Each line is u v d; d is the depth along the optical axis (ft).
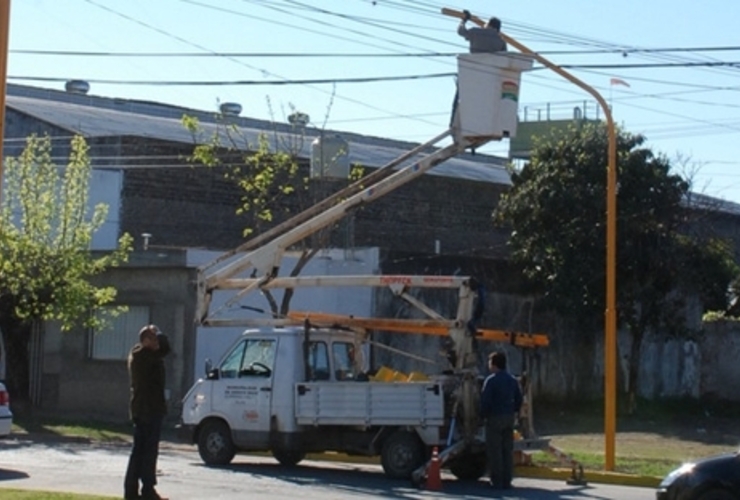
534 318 153.17
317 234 135.33
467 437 82.53
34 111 187.32
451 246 195.83
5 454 95.86
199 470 85.25
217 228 178.70
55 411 137.18
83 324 132.36
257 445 87.10
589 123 161.07
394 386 82.89
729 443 123.44
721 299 173.17
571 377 155.22
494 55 83.76
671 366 164.66
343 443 85.51
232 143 165.89
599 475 89.92
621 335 158.20
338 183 164.55
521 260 152.56
